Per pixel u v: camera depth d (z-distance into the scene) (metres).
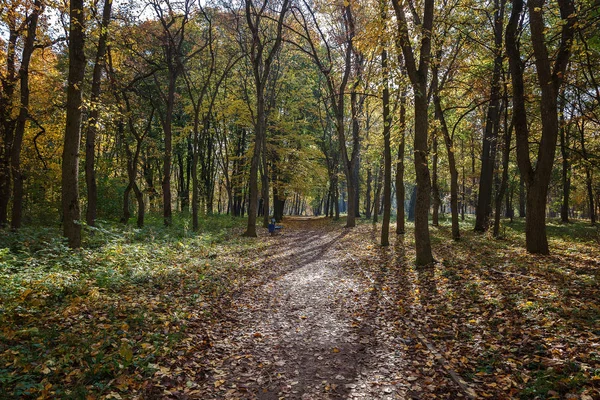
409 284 9.30
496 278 8.57
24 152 21.06
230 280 10.19
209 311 7.37
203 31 25.39
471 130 23.70
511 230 21.19
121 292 7.90
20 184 14.90
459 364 4.91
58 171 23.08
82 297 7.05
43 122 19.59
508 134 16.09
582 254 11.09
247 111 30.62
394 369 4.98
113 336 5.46
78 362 4.64
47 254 9.09
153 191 32.72
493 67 16.28
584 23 10.41
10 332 5.09
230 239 19.81
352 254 14.98
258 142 21.95
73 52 9.86
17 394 3.78
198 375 4.87
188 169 38.25
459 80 16.88
